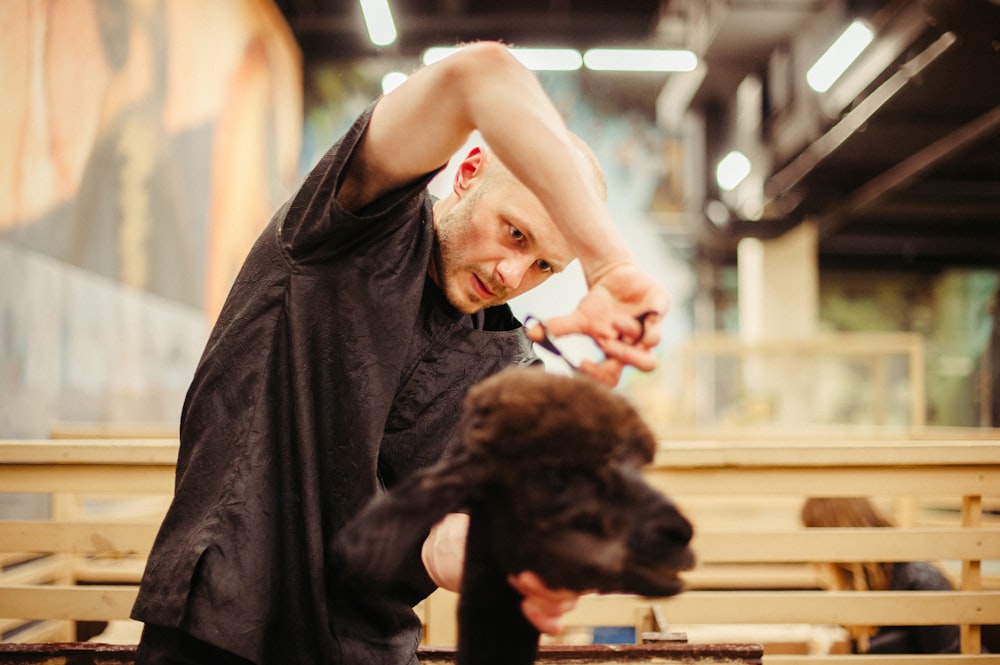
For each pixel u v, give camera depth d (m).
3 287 4.02
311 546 0.91
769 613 1.77
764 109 9.92
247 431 0.93
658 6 10.25
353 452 0.93
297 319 0.93
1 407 3.99
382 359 0.94
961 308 16.08
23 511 3.91
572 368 0.71
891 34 6.93
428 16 10.32
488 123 0.77
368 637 0.95
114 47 5.25
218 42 7.32
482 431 0.66
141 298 5.71
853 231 14.55
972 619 1.73
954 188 12.02
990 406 15.66
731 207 11.64
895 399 15.97
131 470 1.75
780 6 8.23
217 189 7.34
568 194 0.73
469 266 0.98
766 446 1.80
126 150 5.46
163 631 0.92
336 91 10.87
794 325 12.19
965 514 1.82
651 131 13.29
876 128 8.65
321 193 0.90
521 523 0.63
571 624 1.82
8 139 4.07
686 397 7.11
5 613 1.67
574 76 13.20
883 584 2.16
